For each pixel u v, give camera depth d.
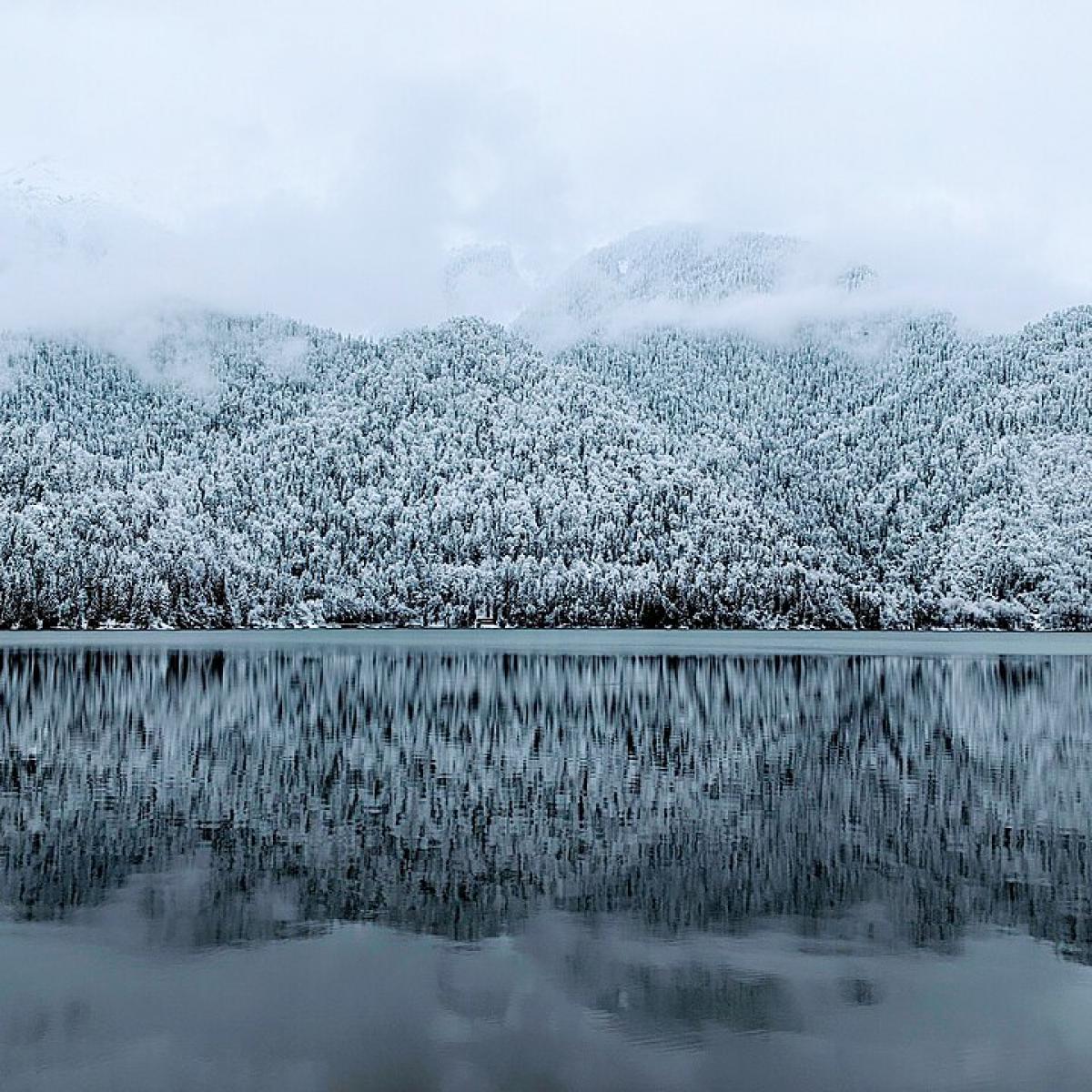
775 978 20.05
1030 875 26.70
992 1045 17.36
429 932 22.61
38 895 25.08
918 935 22.30
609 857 28.36
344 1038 17.61
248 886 25.78
